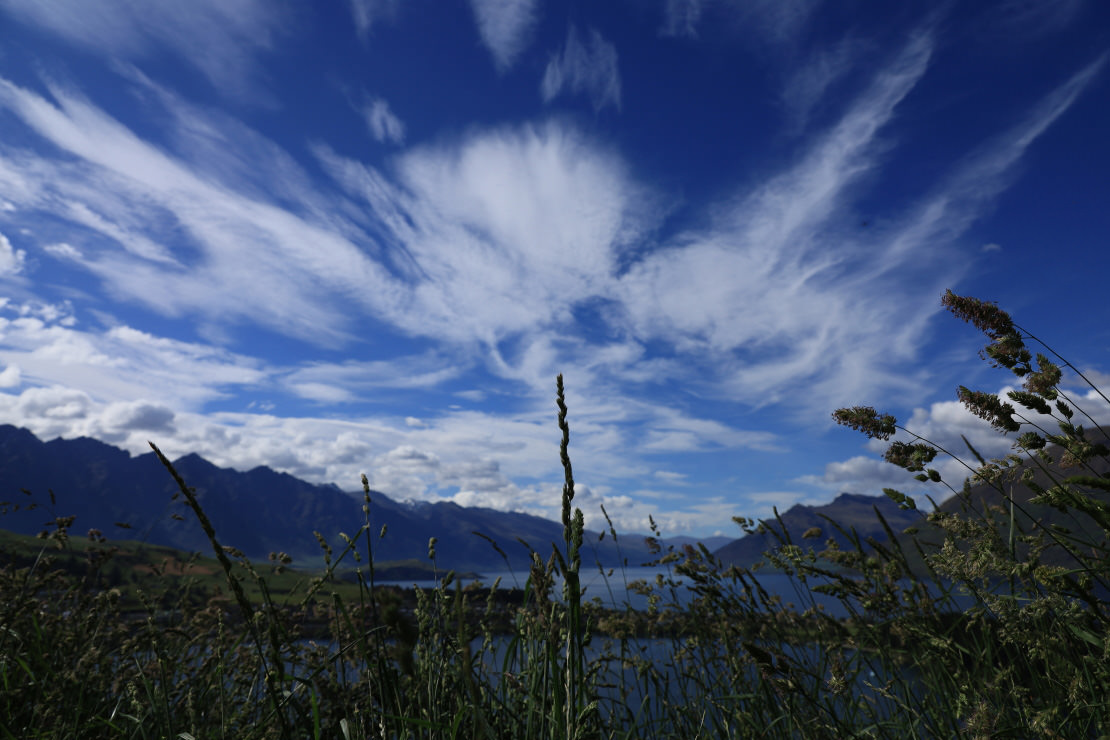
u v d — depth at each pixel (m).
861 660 2.89
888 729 2.68
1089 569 1.88
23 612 3.76
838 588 2.80
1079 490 1.76
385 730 2.17
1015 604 2.19
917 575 2.65
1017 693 2.11
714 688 3.48
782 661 2.48
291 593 2.86
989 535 2.21
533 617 2.54
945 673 2.51
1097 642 1.85
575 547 1.67
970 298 2.14
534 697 2.27
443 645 2.58
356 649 2.41
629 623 3.85
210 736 2.76
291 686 2.53
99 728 3.15
